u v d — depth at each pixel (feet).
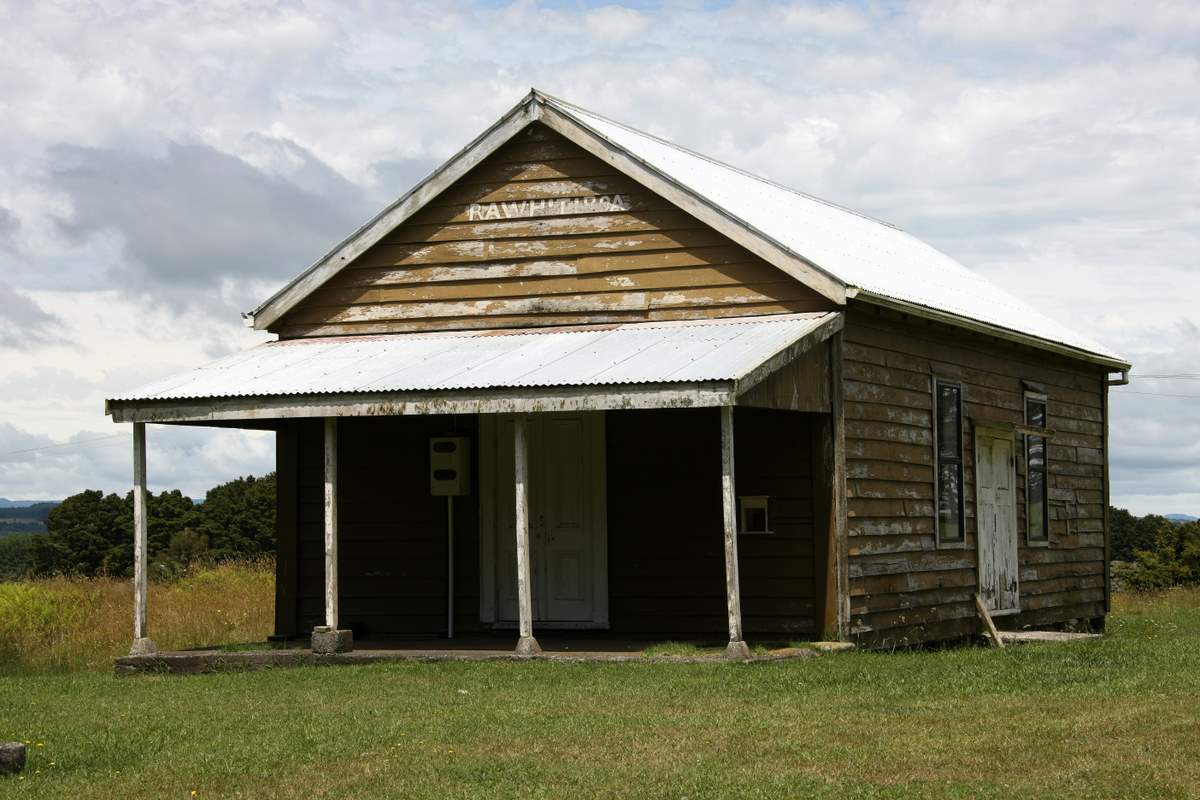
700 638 57.67
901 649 59.77
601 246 58.95
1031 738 35.01
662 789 30.50
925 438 62.64
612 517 59.57
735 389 46.52
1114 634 79.30
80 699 46.75
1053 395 78.54
